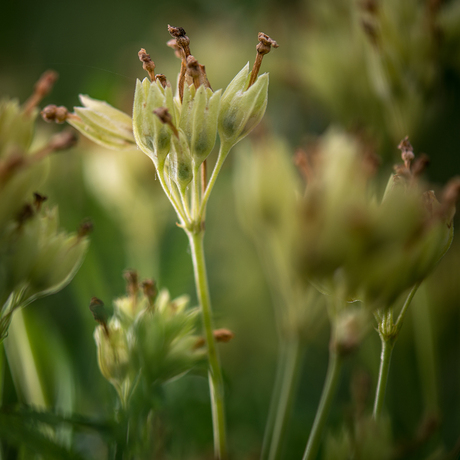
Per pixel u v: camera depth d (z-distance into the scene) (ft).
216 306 1.26
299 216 0.92
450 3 1.27
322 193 0.92
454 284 1.20
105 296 1.14
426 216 0.93
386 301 0.93
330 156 0.93
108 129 0.99
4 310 0.95
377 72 1.22
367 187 0.93
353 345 0.96
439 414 1.09
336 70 1.27
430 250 0.92
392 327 0.97
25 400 1.07
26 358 1.07
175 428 1.02
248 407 1.15
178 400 1.05
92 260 1.14
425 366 1.16
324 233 0.92
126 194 1.24
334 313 0.97
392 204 0.92
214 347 0.97
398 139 1.22
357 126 1.09
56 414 0.95
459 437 1.13
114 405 0.97
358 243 0.91
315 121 1.46
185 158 0.97
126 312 0.98
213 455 1.01
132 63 1.60
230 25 1.65
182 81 0.99
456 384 1.19
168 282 1.19
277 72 1.38
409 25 1.21
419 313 1.17
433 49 1.21
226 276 1.30
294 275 0.95
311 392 1.19
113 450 0.95
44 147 0.92
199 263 0.97
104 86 1.23
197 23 1.68
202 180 0.99
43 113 0.98
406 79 1.22
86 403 1.07
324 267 0.92
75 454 0.95
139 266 1.23
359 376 1.00
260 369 1.21
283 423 1.03
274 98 1.53
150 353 0.96
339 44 1.30
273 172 0.94
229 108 0.97
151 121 0.96
